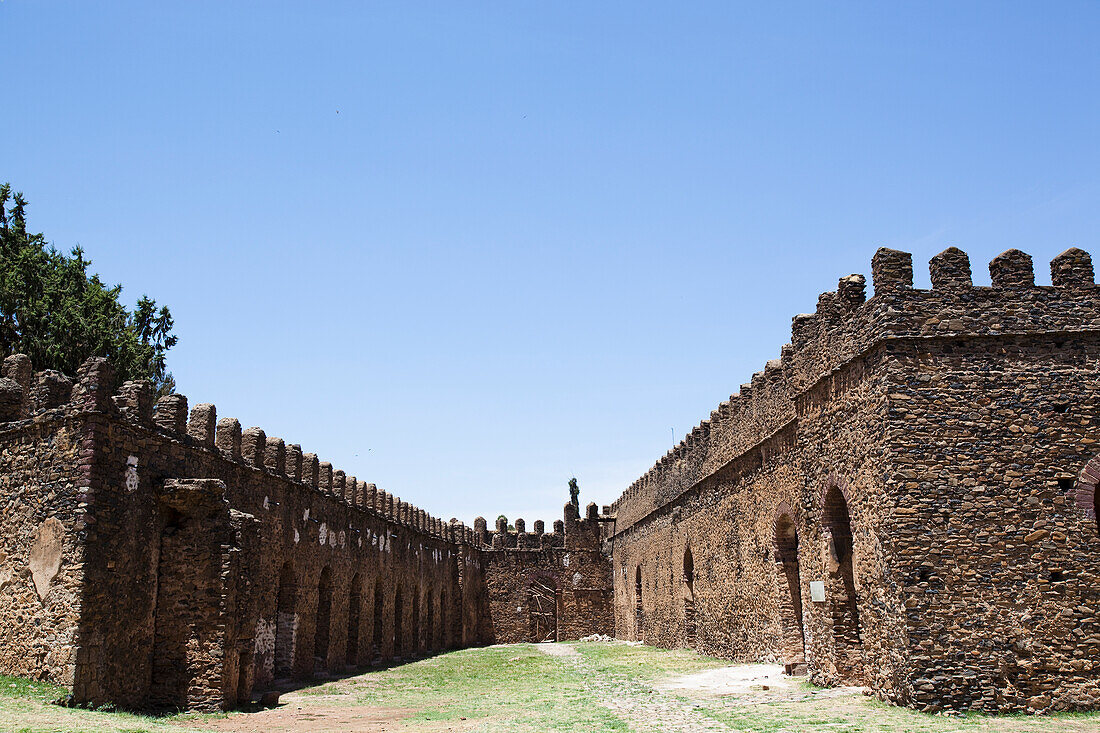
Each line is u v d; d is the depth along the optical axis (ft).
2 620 61.05
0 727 46.65
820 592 74.79
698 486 125.59
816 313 76.33
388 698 83.20
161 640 66.64
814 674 75.77
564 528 211.41
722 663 105.29
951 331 63.72
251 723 62.23
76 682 57.31
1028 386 62.95
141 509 65.46
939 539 60.95
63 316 117.60
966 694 58.54
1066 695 58.39
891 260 65.05
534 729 58.95
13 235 122.01
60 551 59.72
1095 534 60.64
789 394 82.84
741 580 103.65
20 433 63.93
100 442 61.36
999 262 65.00
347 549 115.55
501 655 150.30
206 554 67.87
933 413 62.75
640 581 174.70
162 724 56.49
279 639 94.43
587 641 192.34
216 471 77.30
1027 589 59.98
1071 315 63.82
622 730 56.90
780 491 87.92
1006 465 61.82
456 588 186.60
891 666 62.03
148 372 133.80
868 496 65.67
